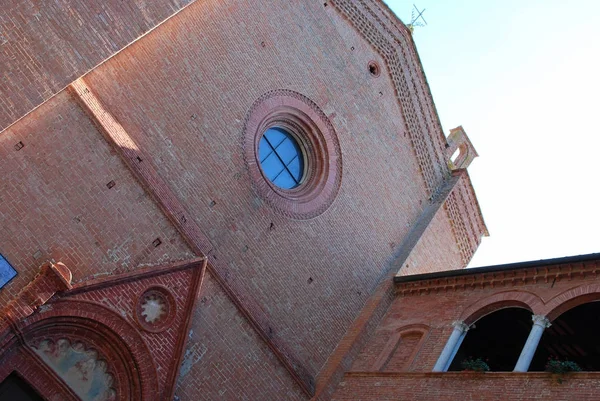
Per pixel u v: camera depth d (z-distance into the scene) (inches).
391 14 956.0
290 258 795.4
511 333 830.5
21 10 551.2
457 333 757.3
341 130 880.9
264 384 735.7
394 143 957.2
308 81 845.2
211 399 689.0
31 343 582.6
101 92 646.5
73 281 606.9
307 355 796.6
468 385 666.2
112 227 636.7
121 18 607.2
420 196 1002.1
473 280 799.1
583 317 734.5
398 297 887.1
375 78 933.2
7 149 584.4
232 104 755.4
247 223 751.7
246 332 728.3
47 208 600.1
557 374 602.9
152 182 666.8
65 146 616.4
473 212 1093.1
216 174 729.6
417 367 751.7
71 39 577.9
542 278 727.1
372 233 909.2
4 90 546.9
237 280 731.4
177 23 709.3
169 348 658.2
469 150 1136.8
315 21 859.4
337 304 844.0
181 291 676.7
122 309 634.2
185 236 684.7
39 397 589.9
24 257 583.5
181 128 705.0
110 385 625.9
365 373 774.5
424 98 1006.4
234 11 766.5
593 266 685.3
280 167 834.2
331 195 857.5
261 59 791.1
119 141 647.1
